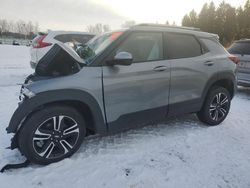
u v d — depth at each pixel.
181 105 3.64
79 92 2.73
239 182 2.61
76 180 2.53
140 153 3.11
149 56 3.27
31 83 2.67
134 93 3.12
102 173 2.66
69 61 2.75
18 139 2.65
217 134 3.79
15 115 2.55
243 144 3.48
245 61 6.31
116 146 3.27
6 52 21.75
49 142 2.73
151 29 3.34
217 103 4.12
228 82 4.24
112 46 2.99
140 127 3.96
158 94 3.35
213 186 2.52
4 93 5.89
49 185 2.44
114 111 3.03
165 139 3.54
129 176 2.63
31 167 2.72
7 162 2.80
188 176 2.67
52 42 7.43
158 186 2.49
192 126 4.09
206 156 3.10
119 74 2.97
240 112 5.04
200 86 3.78
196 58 3.71
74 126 2.86
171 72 3.41
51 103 2.72
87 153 3.05
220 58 4.02
